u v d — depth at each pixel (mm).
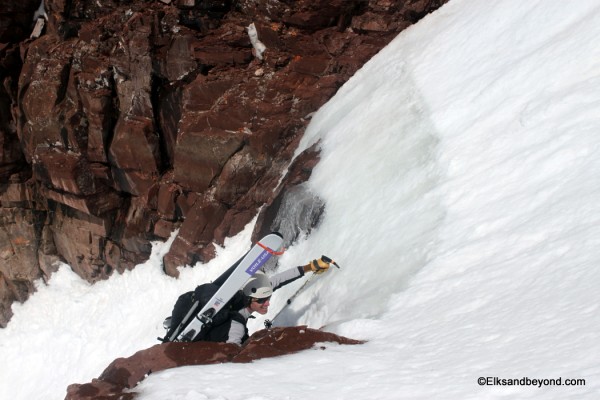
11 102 12914
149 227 10938
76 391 3182
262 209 7855
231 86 9703
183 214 10242
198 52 10070
